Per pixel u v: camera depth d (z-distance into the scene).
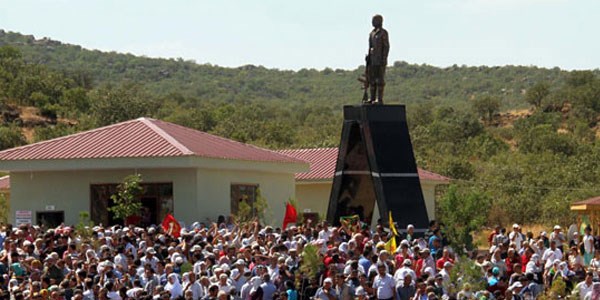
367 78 38.03
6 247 27.83
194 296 25.78
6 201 46.44
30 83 115.56
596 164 83.50
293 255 27.56
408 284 26.44
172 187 40.44
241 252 28.03
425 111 138.75
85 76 162.25
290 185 47.41
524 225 69.75
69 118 111.50
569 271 30.17
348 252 28.73
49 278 25.66
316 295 25.84
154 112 113.56
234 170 42.69
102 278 25.80
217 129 105.12
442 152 106.50
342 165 38.75
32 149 42.19
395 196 36.78
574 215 68.38
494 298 27.22
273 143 98.31
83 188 41.50
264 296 26.02
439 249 30.88
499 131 134.50
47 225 41.91
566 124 135.62
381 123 37.41
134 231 31.36
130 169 40.88
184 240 28.89
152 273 26.70
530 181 78.75
